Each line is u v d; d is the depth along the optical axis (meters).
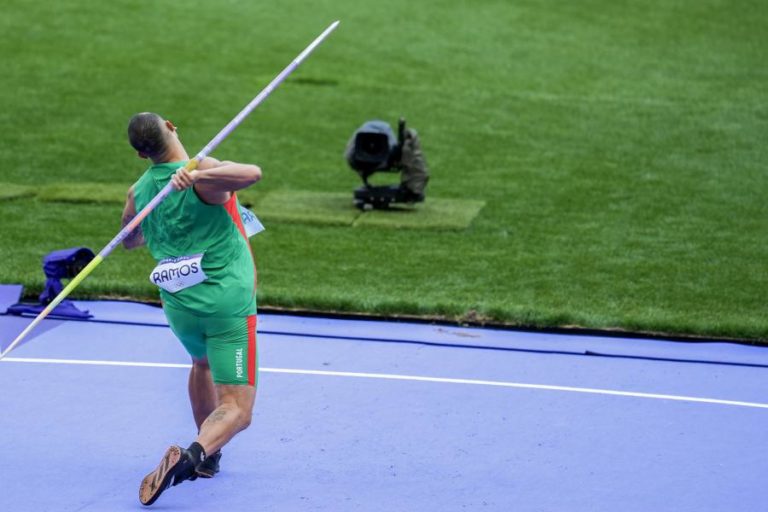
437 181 51.62
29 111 59.72
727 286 38.34
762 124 61.28
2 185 48.53
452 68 71.44
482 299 36.19
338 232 43.75
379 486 22.78
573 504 22.06
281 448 24.62
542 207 47.94
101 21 75.81
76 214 45.16
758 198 49.62
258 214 45.31
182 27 75.88
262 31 76.25
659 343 32.97
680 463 24.22
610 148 57.19
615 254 41.84
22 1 78.56
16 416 26.16
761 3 84.56
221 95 64.12
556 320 33.97
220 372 21.94
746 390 29.08
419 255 41.16
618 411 27.31
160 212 21.77
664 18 82.00
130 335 32.34
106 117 59.50
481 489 22.70
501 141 58.16
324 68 70.31
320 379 29.14
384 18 80.19
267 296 35.25
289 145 56.84
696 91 68.00
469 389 28.66
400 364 30.50
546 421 26.53
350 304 34.91
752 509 22.02
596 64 73.06
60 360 30.12
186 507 21.67
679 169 53.84
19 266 38.09
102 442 24.78
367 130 45.19
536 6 84.00
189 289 21.62
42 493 22.20
